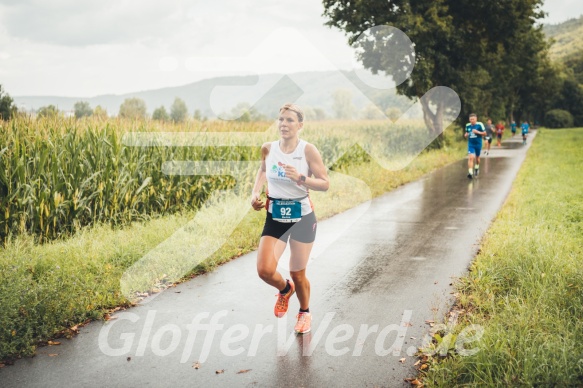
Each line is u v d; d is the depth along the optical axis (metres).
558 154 24.38
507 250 6.05
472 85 24.56
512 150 29.78
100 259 6.05
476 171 16.20
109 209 8.38
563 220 8.24
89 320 4.62
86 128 8.71
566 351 3.33
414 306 4.86
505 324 4.04
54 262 5.81
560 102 117.56
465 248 7.04
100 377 3.58
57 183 7.62
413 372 3.58
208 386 3.44
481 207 10.43
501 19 25.92
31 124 8.19
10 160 7.30
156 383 3.49
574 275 4.86
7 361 3.82
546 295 4.50
